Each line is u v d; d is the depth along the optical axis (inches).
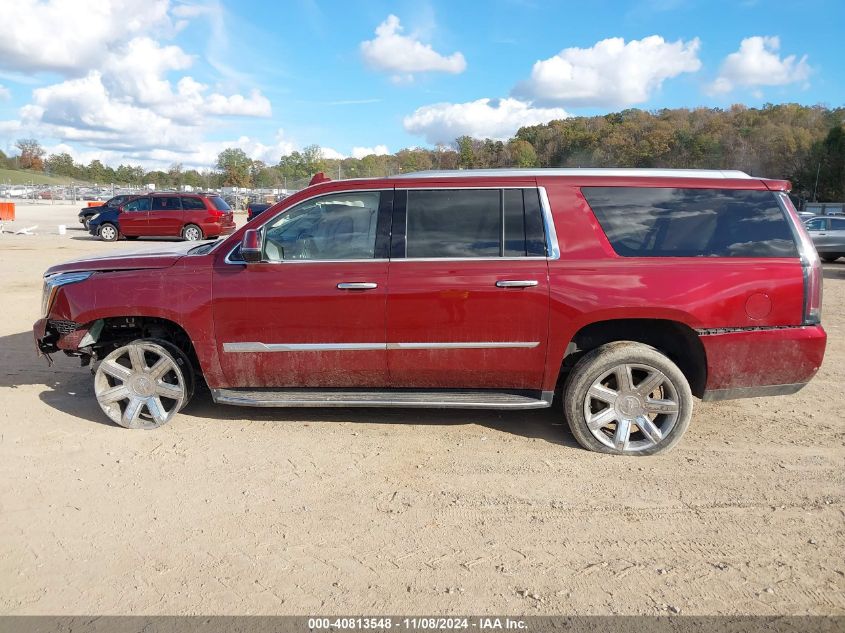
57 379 231.6
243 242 168.7
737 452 170.1
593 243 165.2
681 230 165.2
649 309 160.1
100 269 180.4
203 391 219.3
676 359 176.6
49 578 115.0
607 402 167.5
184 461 163.8
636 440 172.7
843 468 160.2
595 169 175.2
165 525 132.8
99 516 136.3
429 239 169.3
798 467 160.7
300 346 171.9
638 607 107.0
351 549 124.2
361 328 169.0
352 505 141.6
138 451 169.8
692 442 177.0
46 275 189.3
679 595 110.2
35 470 158.1
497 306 164.7
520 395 173.6
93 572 116.9
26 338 291.4
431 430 185.8
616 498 144.8
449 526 133.0
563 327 163.9
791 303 160.7
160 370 182.7
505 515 137.4
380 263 168.7
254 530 131.0
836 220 706.2
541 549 124.3
